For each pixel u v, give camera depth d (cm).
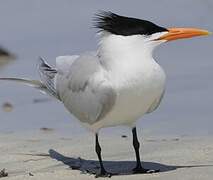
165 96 1783
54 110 1722
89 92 1105
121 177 1084
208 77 1941
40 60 1295
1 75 2103
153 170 1112
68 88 1166
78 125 1551
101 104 1087
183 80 1923
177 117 1580
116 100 1073
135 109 1088
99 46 1104
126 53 1069
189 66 2086
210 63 2100
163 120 1559
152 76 1062
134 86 1059
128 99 1070
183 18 2602
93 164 1194
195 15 2641
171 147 1273
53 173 1124
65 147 1323
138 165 1124
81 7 2989
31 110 1731
